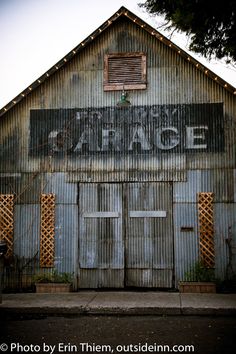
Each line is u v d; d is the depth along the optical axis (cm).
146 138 926
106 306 729
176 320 671
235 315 700
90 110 949
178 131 920
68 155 944
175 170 911
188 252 888
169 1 673
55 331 612
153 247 904
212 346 532
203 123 915
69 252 917
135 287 898
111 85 945
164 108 929
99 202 929
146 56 946
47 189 941
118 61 954
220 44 718
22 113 966
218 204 891
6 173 954
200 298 786
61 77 966
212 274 865
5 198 944
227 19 661
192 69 931
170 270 892
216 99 918
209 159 905
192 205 900
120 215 921
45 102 963
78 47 946
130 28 960
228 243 875
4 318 700
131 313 718
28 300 791
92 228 924
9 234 930
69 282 890
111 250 914
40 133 956
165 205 910
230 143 903
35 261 920
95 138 941
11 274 919
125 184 927
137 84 938
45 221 931
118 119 939
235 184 892
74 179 936
